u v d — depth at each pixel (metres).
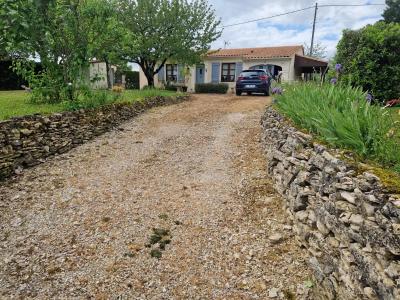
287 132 3.83
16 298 2.44
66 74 6.52
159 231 3.29
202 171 4.82
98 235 3.23
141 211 3.68
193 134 6.91
